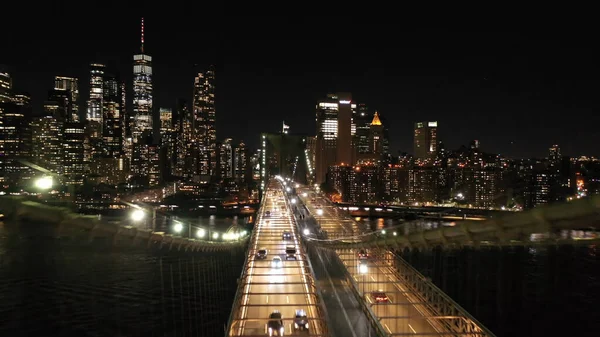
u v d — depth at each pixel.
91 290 79.06
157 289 80.06
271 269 51.22
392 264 54.31
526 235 12.37
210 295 77.62
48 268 91.88
